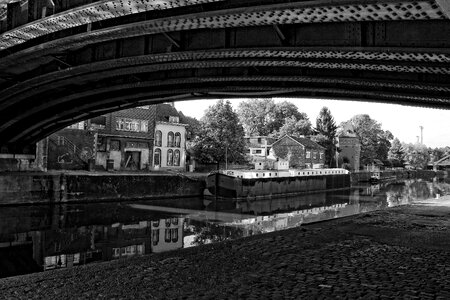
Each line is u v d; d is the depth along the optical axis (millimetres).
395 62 10953
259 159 71750
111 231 24156
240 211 34781
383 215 18000
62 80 19484
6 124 28562
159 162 54250
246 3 9258
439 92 15016
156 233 23750
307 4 8086
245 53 11734
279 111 112688
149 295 6500
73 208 31984
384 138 118438
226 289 6789
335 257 9305
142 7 9773
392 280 7301
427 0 6891
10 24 13602
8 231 23453
